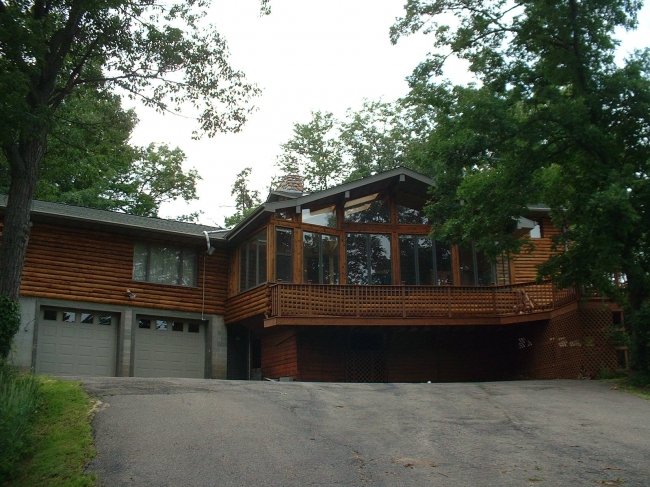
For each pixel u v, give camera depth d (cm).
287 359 2181
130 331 2242
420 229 2347
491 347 2323
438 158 1748
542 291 2159
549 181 1761
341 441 998
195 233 2395
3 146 1514
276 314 2069
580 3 1639
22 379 1157
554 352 2045
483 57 1717
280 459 902
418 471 867
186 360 2345
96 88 1861
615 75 1606
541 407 1265
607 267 1527
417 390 1442
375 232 2306
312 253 2212
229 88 1853
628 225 1480
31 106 1558
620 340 1723
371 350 2284
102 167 3838
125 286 2261
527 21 1669
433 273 2312
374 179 2242
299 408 1198
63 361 2122
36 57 1405
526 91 1709
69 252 2184
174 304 2338
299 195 2362
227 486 803
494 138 1658
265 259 2177
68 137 1888
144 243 2339
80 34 1694
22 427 929
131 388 1284
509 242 1714
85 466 861
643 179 1537
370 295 2155
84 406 1102
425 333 2298
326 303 2117
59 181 3669
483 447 979
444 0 1739
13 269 1488
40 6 1591
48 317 2127
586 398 1368
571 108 1594
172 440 960
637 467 880
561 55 1662
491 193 1691
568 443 1001
